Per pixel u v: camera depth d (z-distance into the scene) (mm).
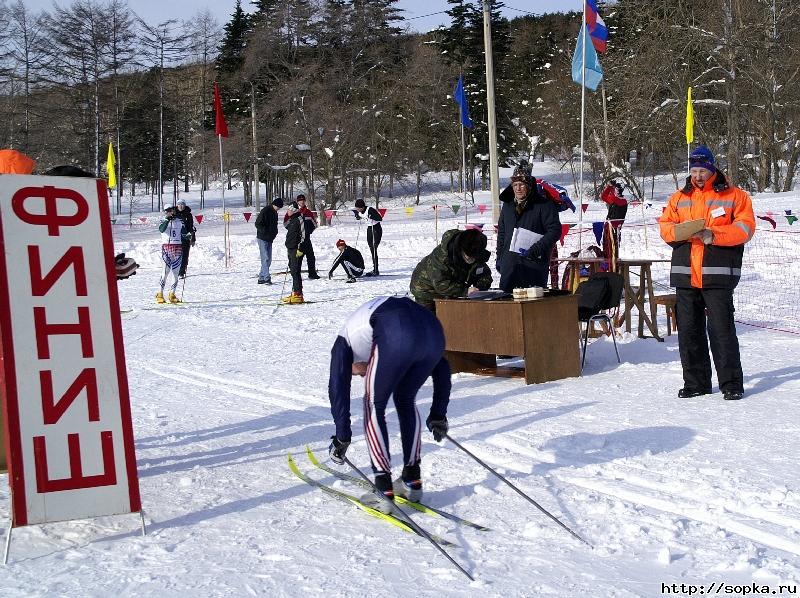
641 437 5387
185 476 4898
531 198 8109
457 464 5004
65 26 52656
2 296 3855
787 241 17641
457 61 56750
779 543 3662
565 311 7465
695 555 3545
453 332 7715
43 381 3891
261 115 48625
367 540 3844
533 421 5941
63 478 3871
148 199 65938
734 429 5473
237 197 64188
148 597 3248
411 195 58250
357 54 50688
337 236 27641
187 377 8148
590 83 12867
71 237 4016
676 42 37812
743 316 10562
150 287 17281
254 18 57000
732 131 37844
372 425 4207
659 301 9102
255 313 12734
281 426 6145
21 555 3754
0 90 52312
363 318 4246
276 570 3502
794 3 36781
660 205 30266
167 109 60062
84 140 54219
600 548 3654
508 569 3457
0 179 3910
